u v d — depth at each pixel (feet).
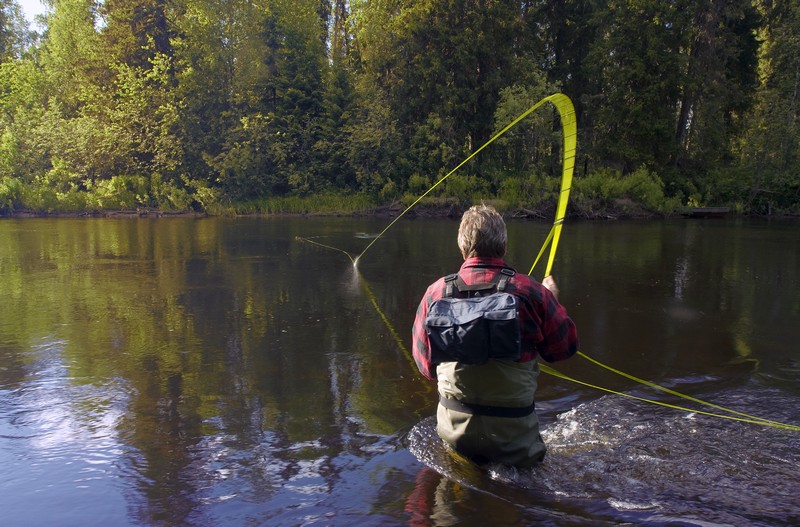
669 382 13.74
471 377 9.30
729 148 92.22
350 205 75.97
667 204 71.92
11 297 22.95
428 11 83.15
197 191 77.46
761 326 18.62
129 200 76.59
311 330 18.16
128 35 86.58
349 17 103.40
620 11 80.12
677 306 21.27
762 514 8.30
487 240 9.45
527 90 82.69
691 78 80.48
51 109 87.51
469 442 9.57
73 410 12.00
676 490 8.96
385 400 12.55
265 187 80.79
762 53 95.50
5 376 14.03
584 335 17.65
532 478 9.25
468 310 8.75
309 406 12.23
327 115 84.02
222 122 81.66
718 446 10.44
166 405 12.28
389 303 21.85
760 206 76.64
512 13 84.64
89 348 16.28
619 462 9.83
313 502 8.56
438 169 79.56
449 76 82.89
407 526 7.91
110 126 82.23
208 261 32.40
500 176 77.00
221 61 82.43
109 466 9.68
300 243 41.29
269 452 10.17
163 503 8.57
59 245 39.99
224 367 14.73
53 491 8.91
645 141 82.69
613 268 29.78
